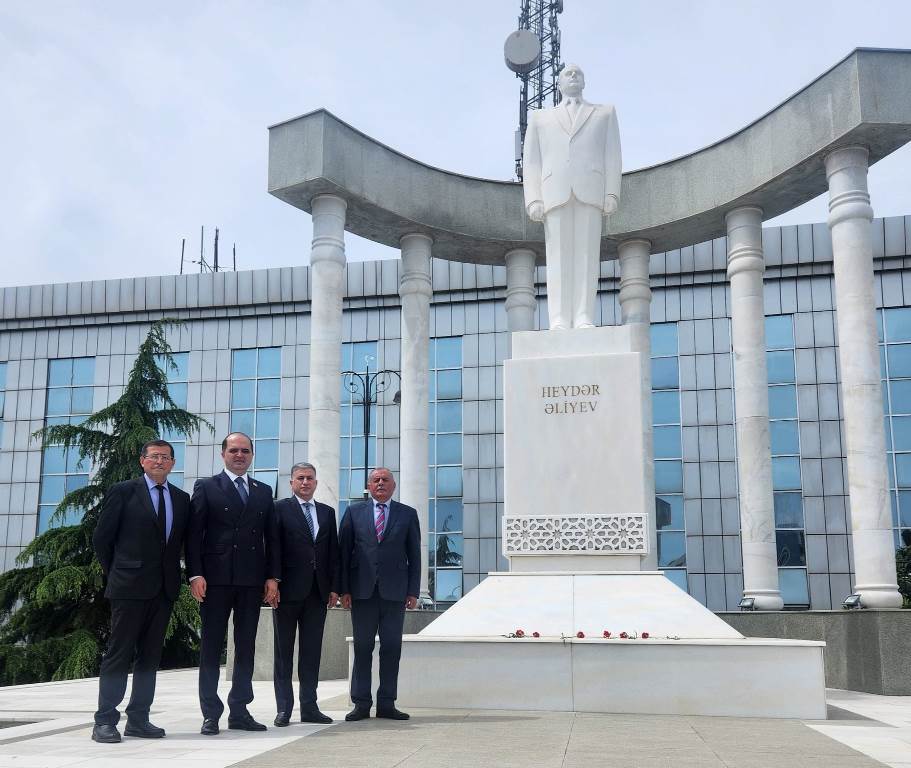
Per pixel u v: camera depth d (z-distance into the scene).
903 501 34.72
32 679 21.27
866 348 14.49
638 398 11.49
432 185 18.47
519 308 19.11
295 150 16.69
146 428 23.45
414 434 17.97
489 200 18.92
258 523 7.70
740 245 17.19
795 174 16.19
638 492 11.30
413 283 18.45
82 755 6.01
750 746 6.37
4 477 42.38
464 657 9.12
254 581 7.59
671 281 37.38
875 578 13.77
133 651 7.20
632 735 6.94
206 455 40.38
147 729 7.12
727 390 36.50
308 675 8.00
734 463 36.03
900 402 35.28
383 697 8.09
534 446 11.62
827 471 35.50
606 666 8.83
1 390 43.12
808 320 36.41
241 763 5.53
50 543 23.02
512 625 9.74
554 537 11.37
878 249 35.97
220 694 11.95
